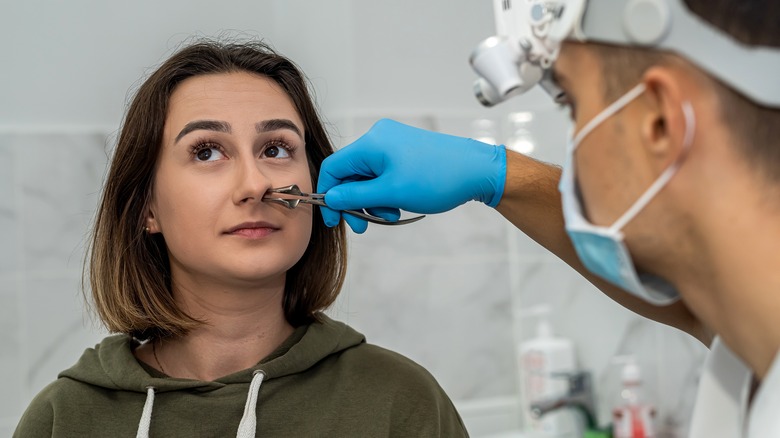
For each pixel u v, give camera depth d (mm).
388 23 2092
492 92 799
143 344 1109
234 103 1006
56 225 2020
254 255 971
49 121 2039
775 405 605
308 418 1014
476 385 2135
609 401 1917
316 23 2188
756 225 616
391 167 999
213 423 991
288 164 1035
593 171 681
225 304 1022
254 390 992
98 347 1083
